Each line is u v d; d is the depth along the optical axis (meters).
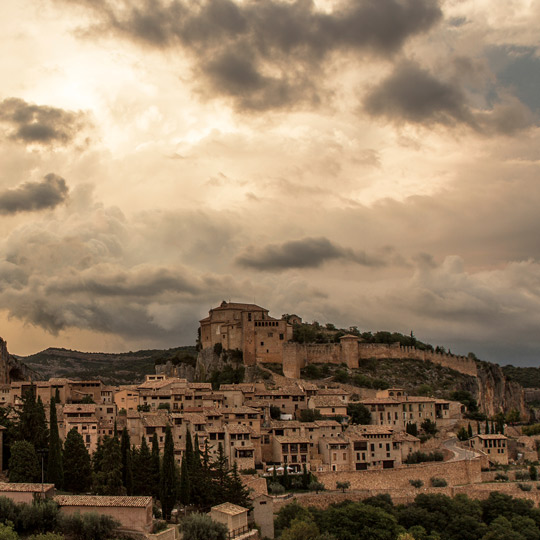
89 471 169.25
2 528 125.06
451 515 191.50
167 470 163.88
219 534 149.50
